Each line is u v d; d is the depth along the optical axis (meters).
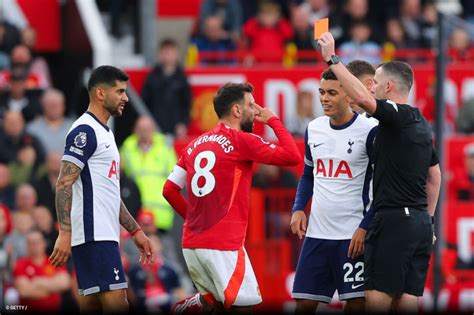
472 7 74.00
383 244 35.16
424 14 69.75
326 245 36.50
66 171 35.22
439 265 55.22
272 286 57.22
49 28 68.00
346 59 67.06
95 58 66.19
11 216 54.75
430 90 66.12
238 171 35.69
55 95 61.00
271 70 65.31
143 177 57.88
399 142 35.06
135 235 37.19
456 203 60.25
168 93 63.91
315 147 36.62
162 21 71.12
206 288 36.25
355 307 36.69
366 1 69.06
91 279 35.59
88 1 68.12
